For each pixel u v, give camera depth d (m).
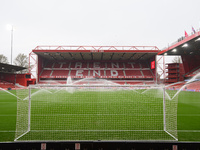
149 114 6.84
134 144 2.40
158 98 12.43
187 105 9.89
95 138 3.92
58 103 10.12
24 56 44.28
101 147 2.41
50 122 5.51
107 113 7.07
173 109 6.31
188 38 22.09
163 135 4.15
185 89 25.52
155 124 5.24
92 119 5.98
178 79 33.31
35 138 3.89
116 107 8.69
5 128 4.77
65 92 17.00
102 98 12.48
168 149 2.38
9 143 2.37
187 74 31.12
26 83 33.56
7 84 30.16
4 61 42.25
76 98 12.48
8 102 11.29
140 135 4.16
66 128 4.79
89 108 8.34
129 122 5.53
